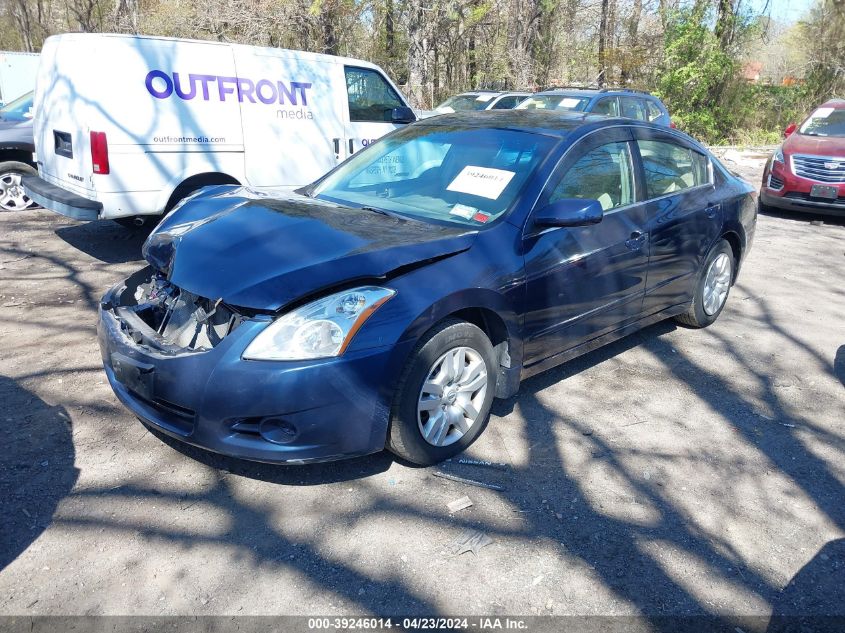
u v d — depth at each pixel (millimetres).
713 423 4055
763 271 7270
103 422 3691
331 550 2824
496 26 21797
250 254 3201
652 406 4219
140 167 6055
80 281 5961
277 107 6879
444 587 2656
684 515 3182
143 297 3740
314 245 3248
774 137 19438
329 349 2908
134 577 2631
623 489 3354
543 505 3189
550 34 23625
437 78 22453
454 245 3395
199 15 16594
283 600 2555
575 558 2854
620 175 4352
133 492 3125
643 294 4551
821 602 2691
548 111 4691
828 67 20891
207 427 2957
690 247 4867
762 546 2998
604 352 5004
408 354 3100
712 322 5609
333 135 7406
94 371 4273
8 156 8430
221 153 6535
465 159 4141
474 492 3260
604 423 3977
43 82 6496
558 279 3805
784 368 4871
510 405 4121
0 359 4379
